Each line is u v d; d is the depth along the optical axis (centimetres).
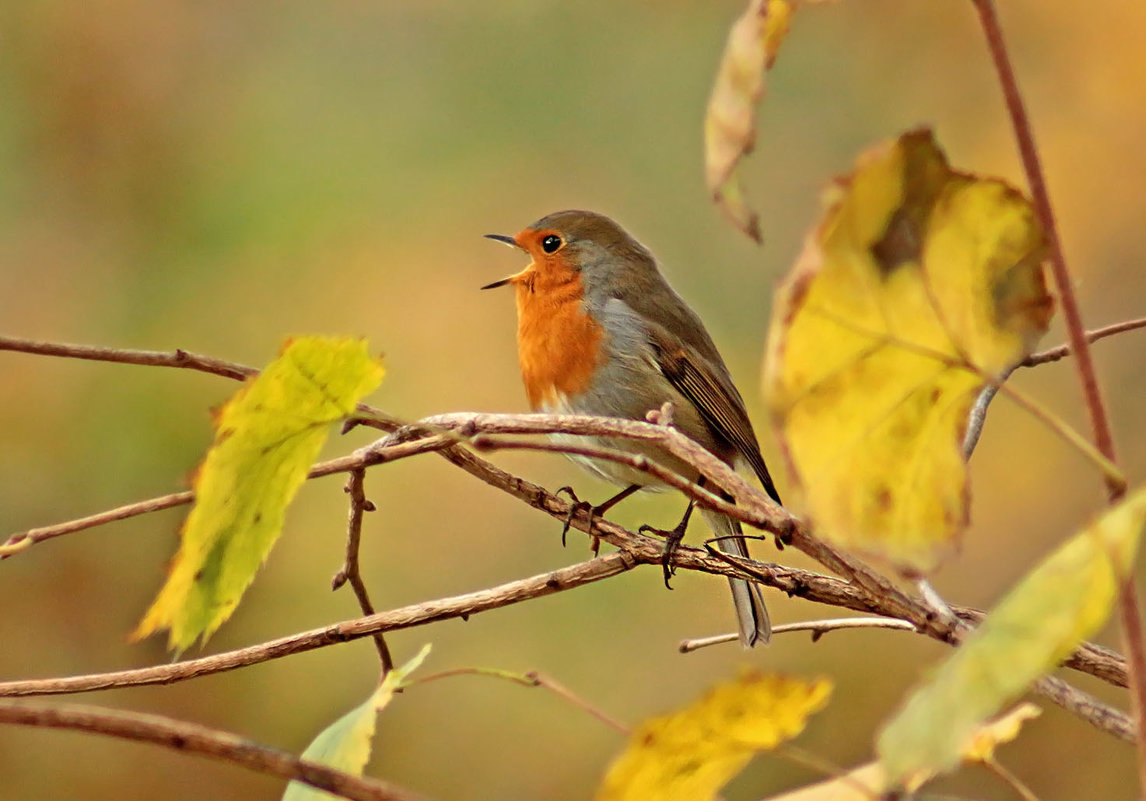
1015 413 1262
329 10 1462
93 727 261
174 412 1185
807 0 283
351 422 387
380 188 1395
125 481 1154
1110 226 1364
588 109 1452
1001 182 255
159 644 1091
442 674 344
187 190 1365
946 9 1436
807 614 1119
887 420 269
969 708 234
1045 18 1412
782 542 368
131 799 1015
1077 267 1355
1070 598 236
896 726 239
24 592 1095
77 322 1281
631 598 1103
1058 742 1018
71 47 1371
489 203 1401
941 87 1435
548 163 1428
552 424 395
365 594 469
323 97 1429
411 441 457
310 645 407
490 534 1134
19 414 1172
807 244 254
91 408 1185
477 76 1452
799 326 259
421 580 1117
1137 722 238
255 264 1345
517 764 1052
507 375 1310
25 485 1137
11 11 1360
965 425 273
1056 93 1407
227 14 1436
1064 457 1245
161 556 1122
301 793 343
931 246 262
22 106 1348
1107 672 360
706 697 273
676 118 1443
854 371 264
